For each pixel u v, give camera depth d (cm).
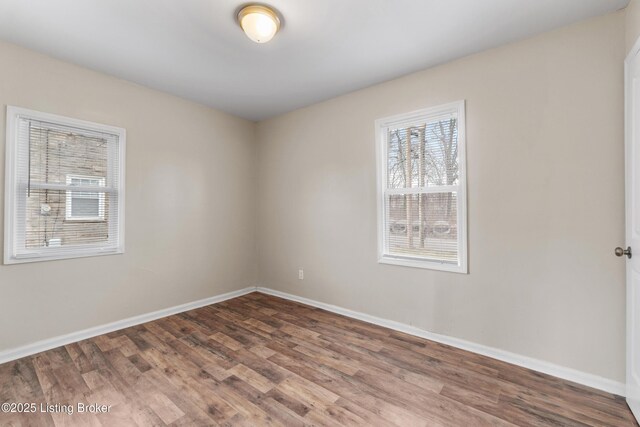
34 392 191
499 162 233
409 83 283
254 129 432
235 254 403
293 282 386
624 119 185
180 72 281
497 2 186
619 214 190
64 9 193
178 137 341
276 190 406
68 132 265
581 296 203
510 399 185
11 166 233
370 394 191
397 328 291
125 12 196
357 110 321
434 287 268
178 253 341
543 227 216
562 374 208
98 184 283
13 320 234
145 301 312
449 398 187
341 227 335
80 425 163
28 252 243
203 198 366
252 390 194
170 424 164
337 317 326
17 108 235
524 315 224
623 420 167
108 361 230
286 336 277
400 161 294
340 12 195
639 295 166
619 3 184
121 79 295
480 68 243
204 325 302
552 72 212
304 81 299
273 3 187
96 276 278
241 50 243
